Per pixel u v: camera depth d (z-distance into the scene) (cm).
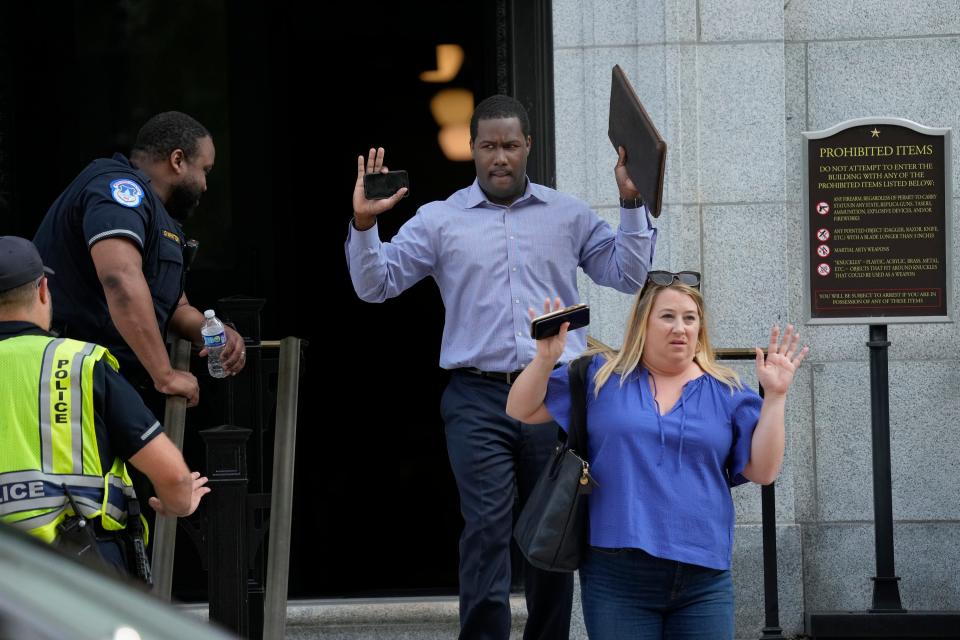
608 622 1123
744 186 1767
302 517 2192
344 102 2262
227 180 2020
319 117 2242
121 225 1261
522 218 1434
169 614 488
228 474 1362
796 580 1762
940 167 1673
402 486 2262
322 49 2255
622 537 1108
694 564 1103
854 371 1795
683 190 1767
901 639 1661
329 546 2198
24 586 473
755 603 1750
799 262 1808
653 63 1759
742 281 1767
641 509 1116
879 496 1669
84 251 1300
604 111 1764
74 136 1962
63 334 1305
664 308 1145
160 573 1313
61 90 1958
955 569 1788
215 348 1352
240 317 1434
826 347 1795
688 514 1112
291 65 2144
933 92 1802
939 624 1653
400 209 2316
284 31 2111
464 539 1395
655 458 1121
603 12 1766
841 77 1803
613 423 1133
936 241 1677
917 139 1673
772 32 1764
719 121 1767
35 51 1947
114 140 1975
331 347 2255
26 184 1936
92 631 460
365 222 1359
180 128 1382
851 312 1686
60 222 1305
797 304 1808
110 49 1977
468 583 1385
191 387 1320
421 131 2289
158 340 1272
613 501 1123
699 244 1772
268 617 1300
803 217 1688
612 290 1741
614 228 1756
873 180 1678
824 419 1795
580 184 1775
